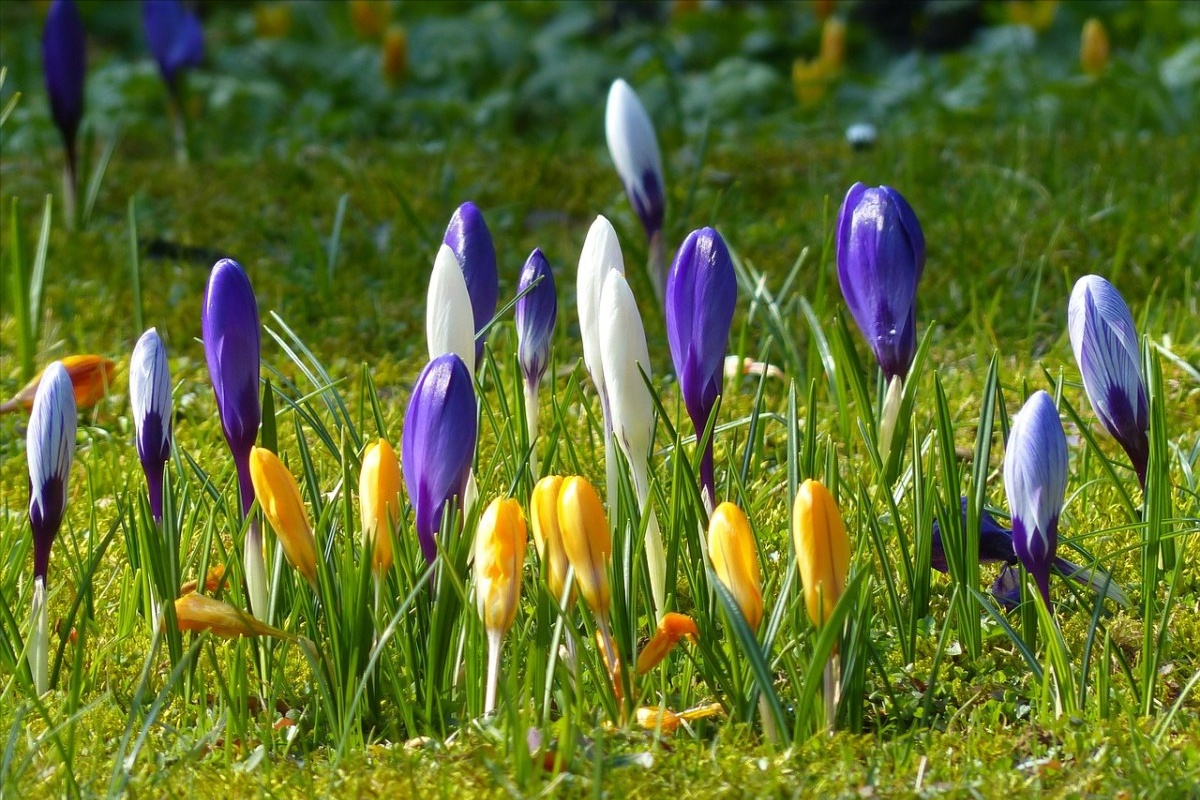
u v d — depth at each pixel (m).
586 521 1.31
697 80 3.65
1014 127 2.81
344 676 1.35
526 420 1.44
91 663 1.39
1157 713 1.36
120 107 3.30
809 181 2.49
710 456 1.35
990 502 1.48
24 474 1.56
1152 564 1.36
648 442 1.35
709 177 2.50
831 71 3.75
